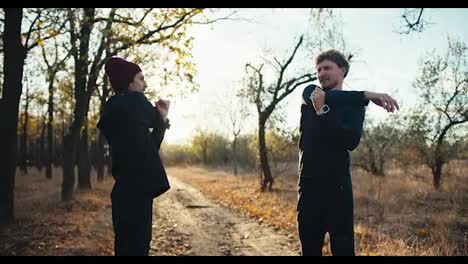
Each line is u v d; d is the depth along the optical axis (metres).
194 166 60.03
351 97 2.34
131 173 2.49
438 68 17.00
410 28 6.98
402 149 19.30
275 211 13.41
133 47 12.99
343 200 2.49
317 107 2.38
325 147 2.47
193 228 11.43
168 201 18.38
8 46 9.69
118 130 2.51
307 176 2.51
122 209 2.48
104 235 9.24
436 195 14.42
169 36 12.22
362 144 25.03
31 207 12.91
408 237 8.48
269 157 22.45
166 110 2.65
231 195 19.67
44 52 16.61
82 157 19.41
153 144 2.57
